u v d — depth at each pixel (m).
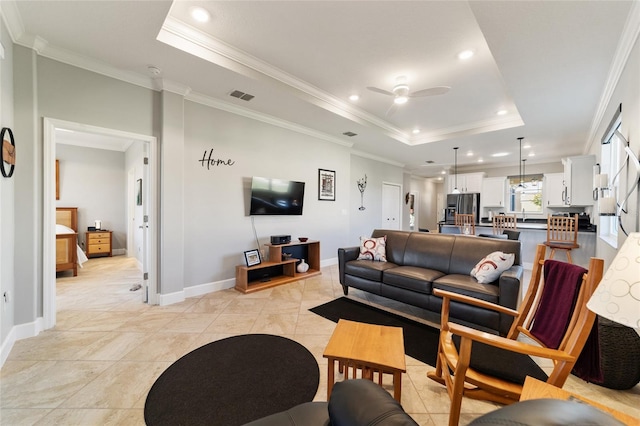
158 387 1.75
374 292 3.29
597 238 4.23
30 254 2.38
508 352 1.52
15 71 2.30
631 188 2.28
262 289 3.81
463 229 6.16
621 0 1.75
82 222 6.07
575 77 2.77
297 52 2.75
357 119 4.38
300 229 4.87
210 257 3.68
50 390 1.70
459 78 3.18
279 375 1.89
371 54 2.75
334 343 1.60
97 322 2.69
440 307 2.69
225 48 2.70
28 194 2.37
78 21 2.12
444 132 5.21
